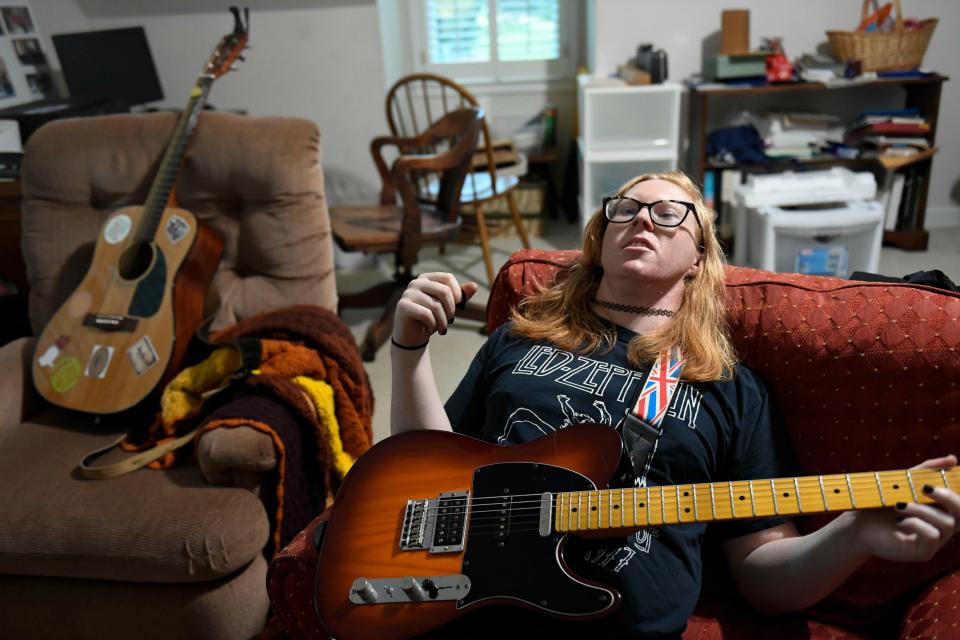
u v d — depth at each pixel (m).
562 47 3.90
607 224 1.15
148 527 1.26
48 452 1.46
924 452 1.00
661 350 1.07
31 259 1.79
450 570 0.87
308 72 3.13
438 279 1.04
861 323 1.03
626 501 0.88
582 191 3.34
